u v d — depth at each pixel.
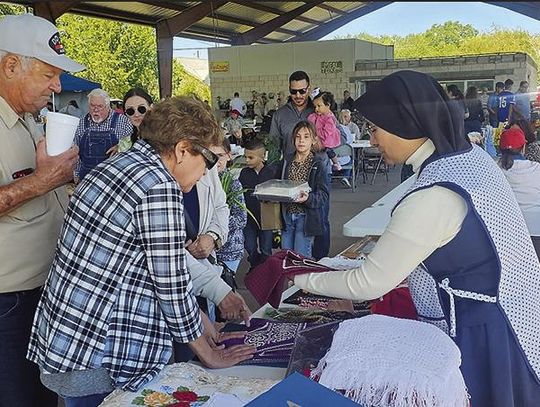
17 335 1.67
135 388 1.16
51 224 1.72
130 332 1.19
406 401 0.87
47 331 1.22
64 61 1.57
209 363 1.29
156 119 1.22
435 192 1.06
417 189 1.09
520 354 1.12
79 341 1.18
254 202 2.77
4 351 1.66
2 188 1.46
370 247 1.97
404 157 1.16
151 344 1.21
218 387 1.16
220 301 1.60
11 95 1.58
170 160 1.23
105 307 1.17
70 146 1.51
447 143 1.11
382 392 0.89
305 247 2.70
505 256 1.09
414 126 1.09
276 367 1.30
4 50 1.53
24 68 1.54
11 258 1.62
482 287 1.11
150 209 1.13
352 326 1.04
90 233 1.15
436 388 0.87
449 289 1.13
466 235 1.08
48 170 1.47
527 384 1.12
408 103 1.07
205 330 1.40
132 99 3.20
